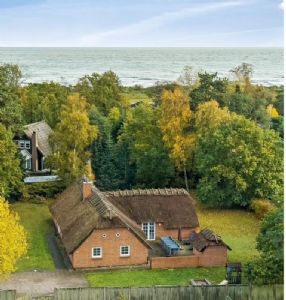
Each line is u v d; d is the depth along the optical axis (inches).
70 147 2810.0
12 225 1690.5
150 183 3043.8
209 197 2682.1
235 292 1502.2
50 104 3841.0
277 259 1556.3
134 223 2140.7
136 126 3038.9
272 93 4256.9
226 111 2829.7
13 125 2770.7
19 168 2613.2
